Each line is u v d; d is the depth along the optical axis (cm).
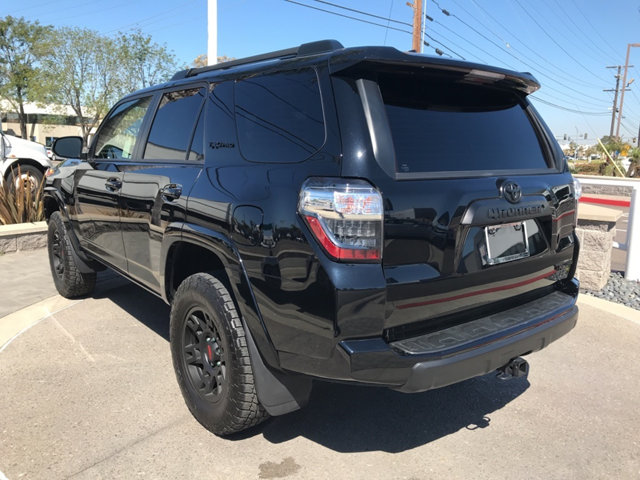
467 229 250
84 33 3947
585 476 268
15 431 293
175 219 306
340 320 223
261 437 295
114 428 299
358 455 281
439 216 242
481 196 254
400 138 247
